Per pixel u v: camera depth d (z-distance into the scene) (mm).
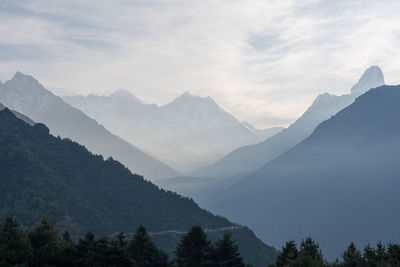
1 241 109438
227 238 123375
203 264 122812
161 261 124875
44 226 120312
